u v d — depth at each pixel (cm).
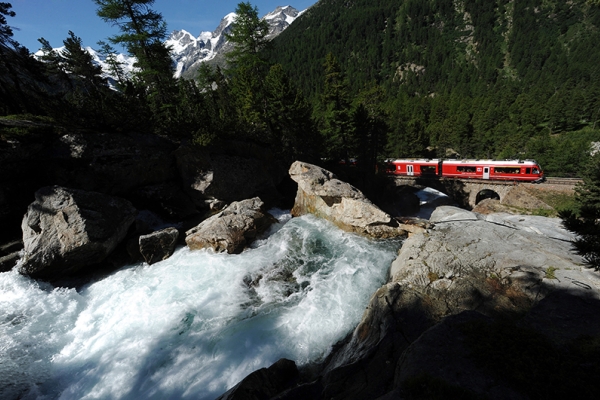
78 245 1478
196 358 1050
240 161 2586
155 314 1278
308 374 975
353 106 4516
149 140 2253
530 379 519
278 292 1405
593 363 548
